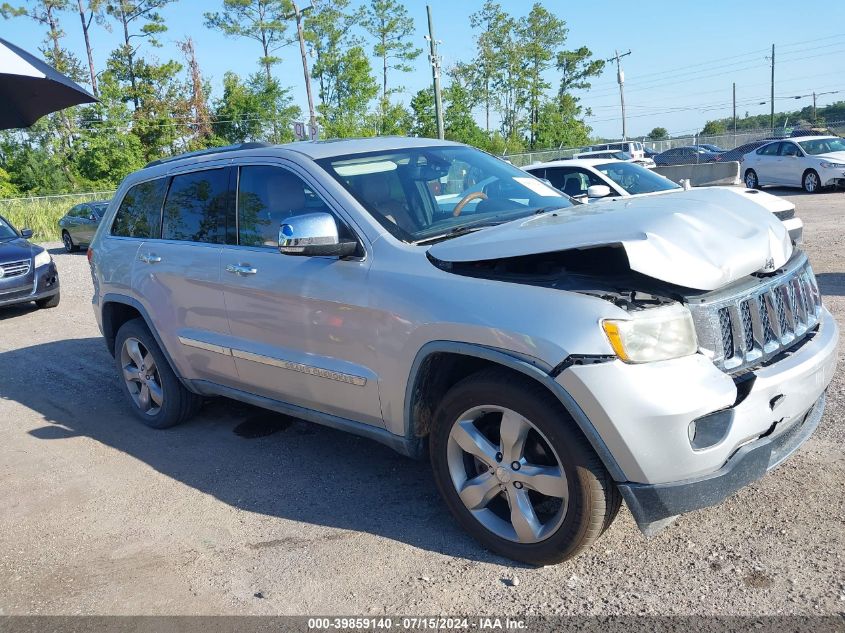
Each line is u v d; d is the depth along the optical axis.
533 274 3.23
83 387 6.70
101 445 5.23
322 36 58.31
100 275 5.61
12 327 9.92
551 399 2.99
